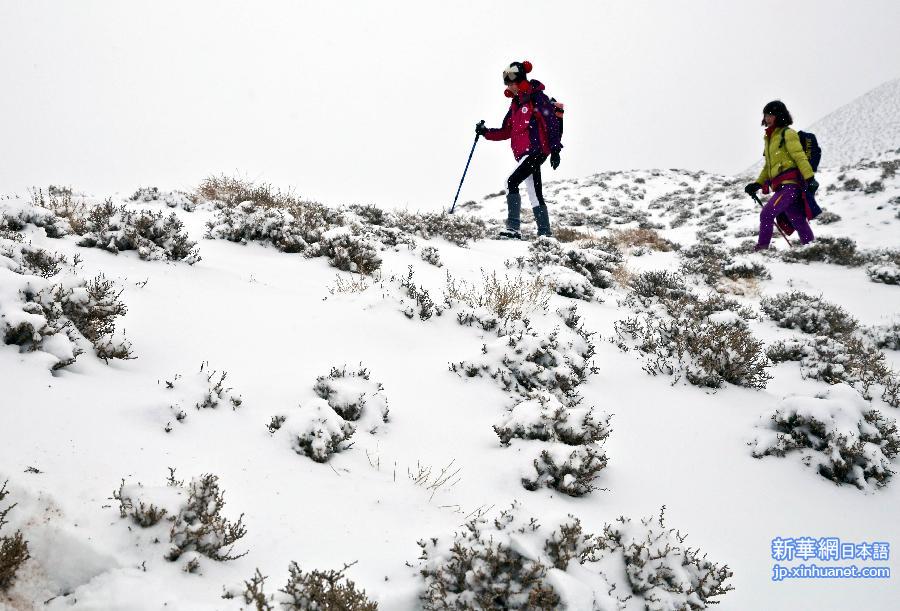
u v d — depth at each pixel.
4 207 5.50
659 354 5.48
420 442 3.47
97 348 3.41
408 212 11.98
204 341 4.16
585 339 5.80
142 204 9.62
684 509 3.33
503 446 3.57
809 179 7.73
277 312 5.00
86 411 2.69
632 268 11.09
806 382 5.81
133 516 2.07
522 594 2.12
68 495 2.11
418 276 7.28
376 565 2.28
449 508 2.85
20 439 2.32
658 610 2.35
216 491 2.24
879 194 20.50
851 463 3.94
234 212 7.97
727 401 4.92
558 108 9.65
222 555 2.11
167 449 2.64
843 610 2.66
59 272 4.48
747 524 3.29
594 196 30.28
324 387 3.62
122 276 4.95
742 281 11.23
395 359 4.55
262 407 3.40
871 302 10.19
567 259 8.88
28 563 1.88
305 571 2.15
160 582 1.88
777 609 2.62
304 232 7.54
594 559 2.49
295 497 2.59
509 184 11.14
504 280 7.71
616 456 3.79
